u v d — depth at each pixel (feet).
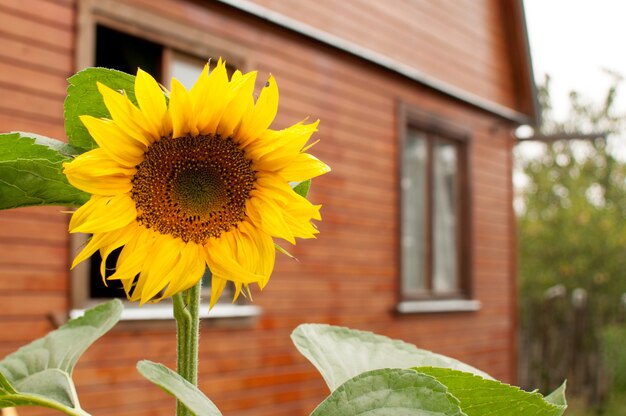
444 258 31.19
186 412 3.10
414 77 28.22
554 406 3.04
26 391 3.38
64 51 17.54
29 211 16.74
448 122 30.81
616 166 61.98
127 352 18.63
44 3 17.26
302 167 3.36
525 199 61.36
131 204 3.22
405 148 29.43
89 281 19.47
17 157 3.08
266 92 3.37
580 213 54.03
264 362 22.27
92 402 17.94
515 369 34.27
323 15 25.68
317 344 3.60
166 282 3.18
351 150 25.89
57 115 17.30
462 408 3.12
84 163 3.10
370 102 26.84
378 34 28.27
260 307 22.16
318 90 24.75
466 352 31.35
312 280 24.00
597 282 52.24
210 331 20.80
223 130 3.34
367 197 26.35
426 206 30.12
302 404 23.39
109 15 18.33
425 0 30.96
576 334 37.04
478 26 33.99
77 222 3.20
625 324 41.93
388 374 2.86
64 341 3.65
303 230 3.40
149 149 3.25
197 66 20.98
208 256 3.27
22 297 16.51
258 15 22.11
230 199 3.34
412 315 28.30
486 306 32.73
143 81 3.14
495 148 33.96
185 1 20.33
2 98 16.44
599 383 35.99
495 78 34.78
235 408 21.36
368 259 26.18
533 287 54.85
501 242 33.96
